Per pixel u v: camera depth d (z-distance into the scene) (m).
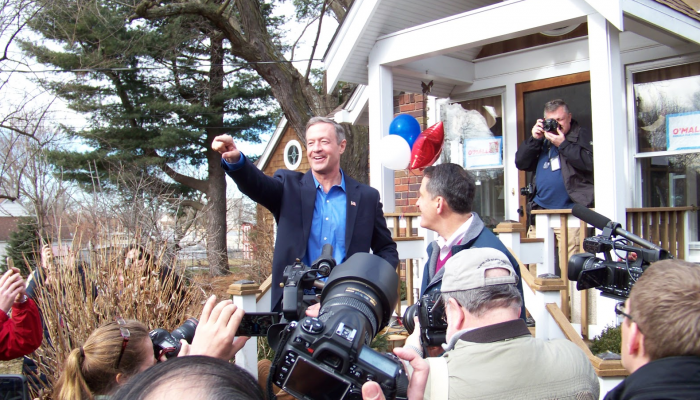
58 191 11.00
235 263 16.41
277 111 19.55
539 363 1.60
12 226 13.83
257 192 2.66
